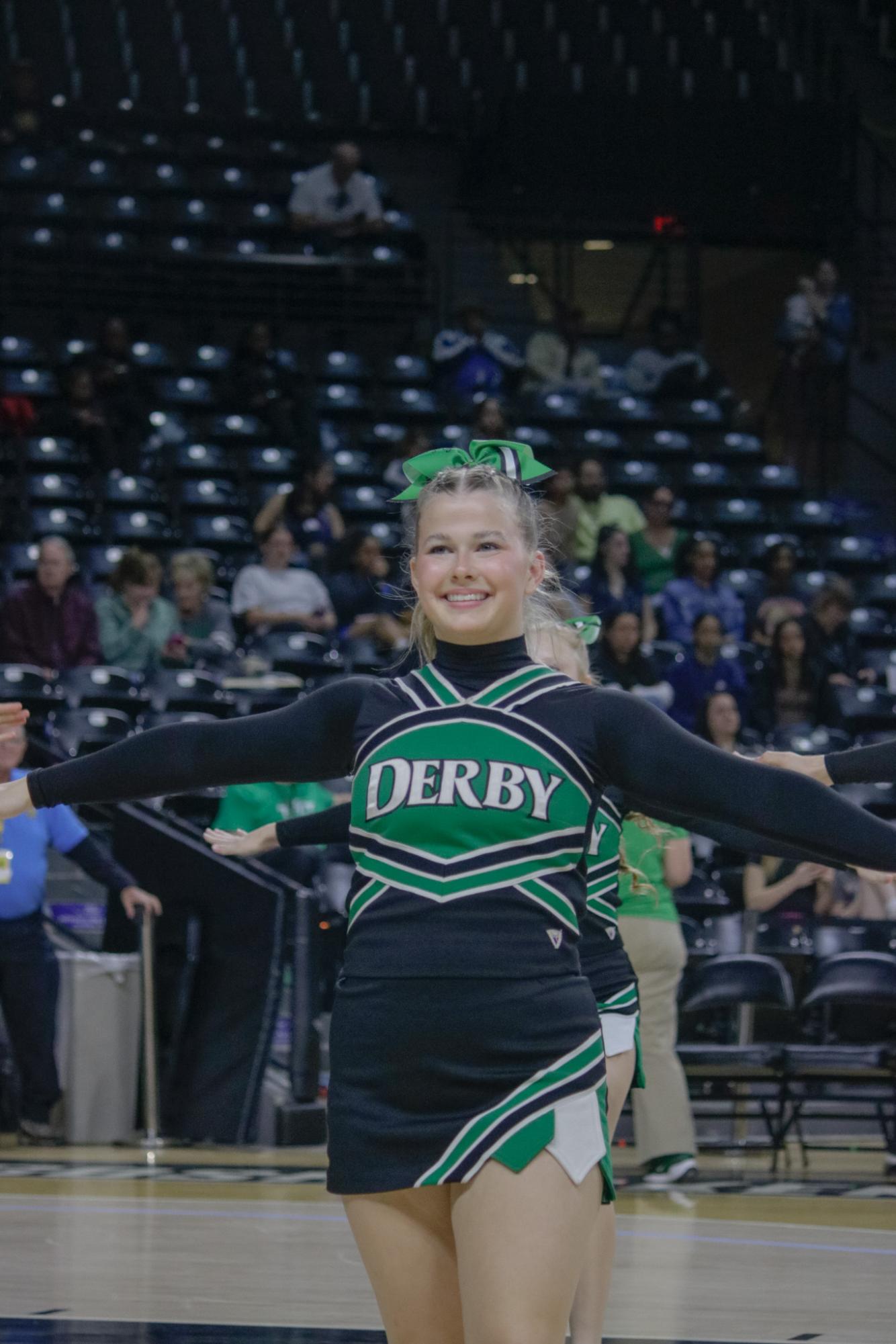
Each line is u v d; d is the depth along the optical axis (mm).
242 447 19531
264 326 20359
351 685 3119
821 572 18359
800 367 21875
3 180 22234
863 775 3168
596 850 4676
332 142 24422
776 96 25359
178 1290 5711
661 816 4531
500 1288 2809
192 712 12867
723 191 23141
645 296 25656
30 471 18266
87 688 13336
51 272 21281
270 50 25344
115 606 14445
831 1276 6188
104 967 10344
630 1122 10828
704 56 25922
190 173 23250
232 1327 5074
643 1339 5016
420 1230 2945
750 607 17266
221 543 17438
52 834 10188
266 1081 10438
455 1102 2902
